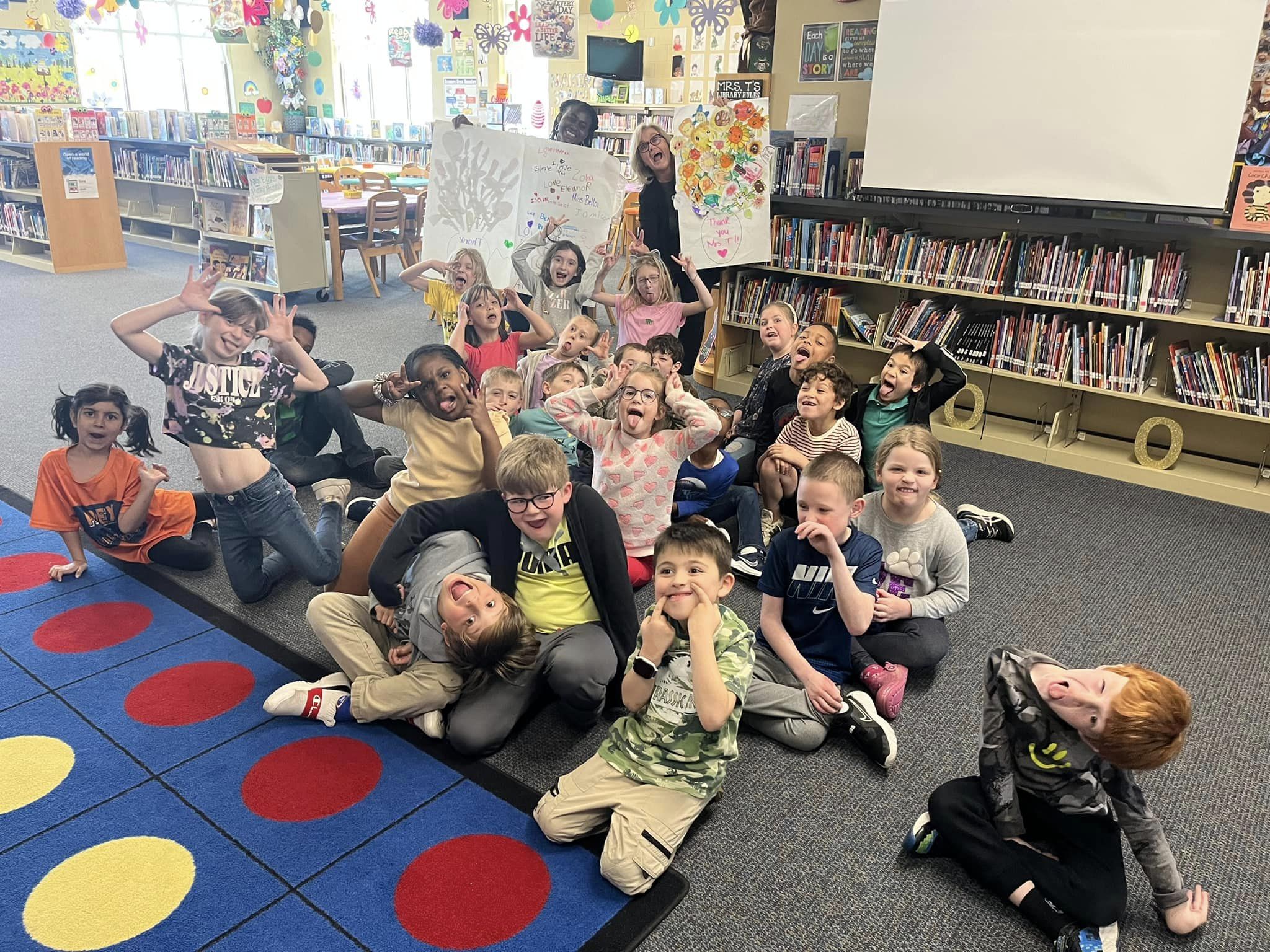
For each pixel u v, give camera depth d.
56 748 1.98
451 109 10.95
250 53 11.86
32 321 5.75
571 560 2.10
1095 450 4.00
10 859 1.67
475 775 1.95
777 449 2.94
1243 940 1.61
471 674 2.05
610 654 2.06
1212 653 2.54
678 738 1.75
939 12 3.84
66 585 2.68
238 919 1.56
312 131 12.06
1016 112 3.76
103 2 9.20
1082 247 3.80
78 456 2.63
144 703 2.15
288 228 6.32
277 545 2.49
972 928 1.61
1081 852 1.59
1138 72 3.46
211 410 2.36
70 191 7.34
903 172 4.12
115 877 1.64
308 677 2.26
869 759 2.06
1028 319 3.93
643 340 4.00
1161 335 3.87
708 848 1.78
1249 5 3.20
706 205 4.29
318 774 1.93
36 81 8.96
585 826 1.75
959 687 2.35
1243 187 3.37
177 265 7.97
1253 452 3.76
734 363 4.96
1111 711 1.42
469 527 2.13
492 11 10.26
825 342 3.30
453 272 3.87
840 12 4.43
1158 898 1.61
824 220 4.48
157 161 8.66
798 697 2.10
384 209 6.96
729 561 1.76
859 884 1.70
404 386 2.53
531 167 3.87
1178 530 3.35
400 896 1.62
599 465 2.62
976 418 4.20
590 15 9.34
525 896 1.63
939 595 2.32
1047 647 2.54
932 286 4.13
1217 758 2.11
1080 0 3.51
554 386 2.96
